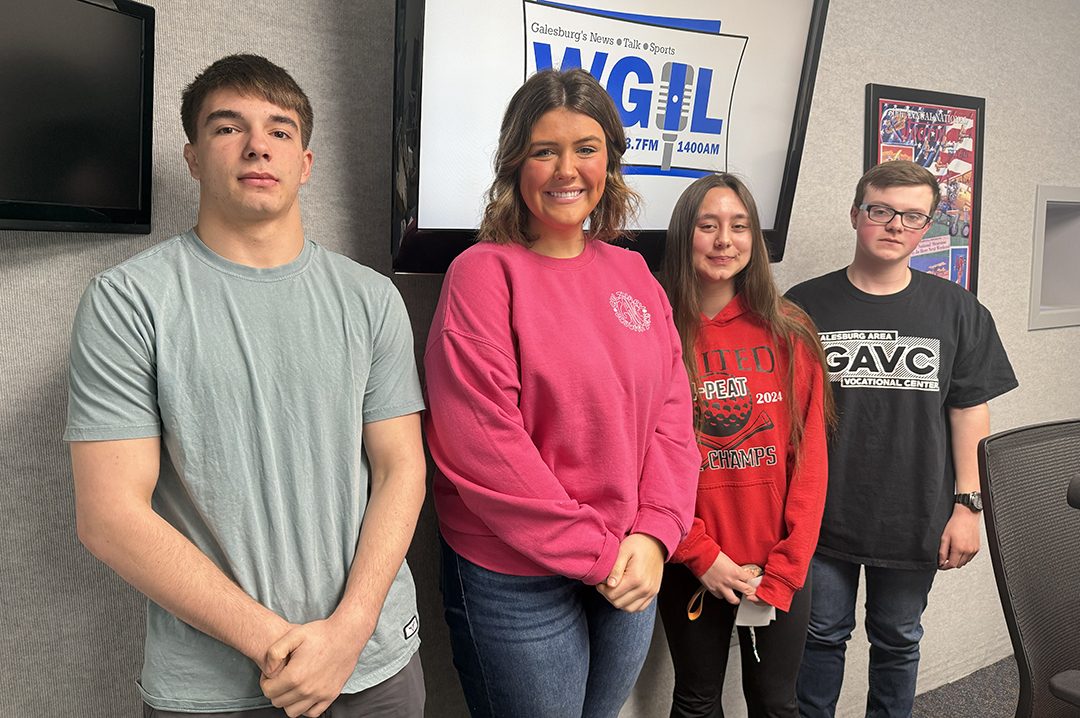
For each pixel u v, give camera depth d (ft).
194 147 3.85
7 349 4.17
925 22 7.78
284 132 3.80
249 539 3.66
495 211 4.50
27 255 4.18
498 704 4.48
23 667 4.35
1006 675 8.97
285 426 3.75
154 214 4.53
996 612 9.27
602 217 4.80
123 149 4.17
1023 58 8.70
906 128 7.73
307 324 3.85
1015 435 4.49
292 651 3.50
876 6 7.38
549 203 4.35
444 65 4.91
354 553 3.91
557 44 5.32
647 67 5.74
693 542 5.17
